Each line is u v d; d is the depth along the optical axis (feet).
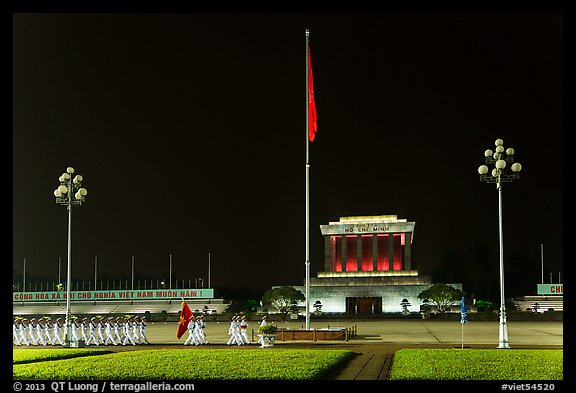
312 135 173.06
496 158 154.20
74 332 164.14
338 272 416.87
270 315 356.79
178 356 124.16
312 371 99.45
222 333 221.25
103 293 445.78
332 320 344.90
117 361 115.96
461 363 110.73
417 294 401.90
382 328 248.32
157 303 436.35
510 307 402.93
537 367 104.99
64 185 166.61
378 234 423.23
